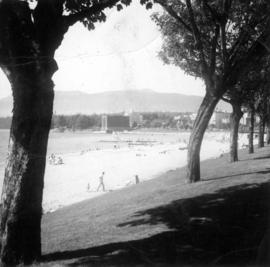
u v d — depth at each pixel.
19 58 7.20
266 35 8.58
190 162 16.20
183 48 18.45
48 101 7.50
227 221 8.47
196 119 16.16
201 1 14.91
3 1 7.10
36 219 7.59
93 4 8.59
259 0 12.11
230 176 16.45
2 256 7.41
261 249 4.39
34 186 7.48
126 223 10.42
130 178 38.41
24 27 7.24
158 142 120.12
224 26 14.62
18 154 7.41
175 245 7.12
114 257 7.01
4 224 7.46
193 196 12.41
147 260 6.41
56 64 7.56
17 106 7.39
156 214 10.73
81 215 14.36
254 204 9.62
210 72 15.15
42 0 7.49
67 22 7.77
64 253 8.16
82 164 57.84
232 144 25.05
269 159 22.89
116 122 162.62
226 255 6.04
